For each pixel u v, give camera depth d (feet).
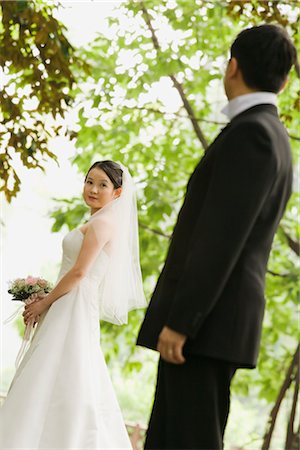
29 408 15.06
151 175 32.40
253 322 9.13
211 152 9.30
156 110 33.01
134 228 17.65
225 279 8.56
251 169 8.73
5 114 24.38
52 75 23.40
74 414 15.23
